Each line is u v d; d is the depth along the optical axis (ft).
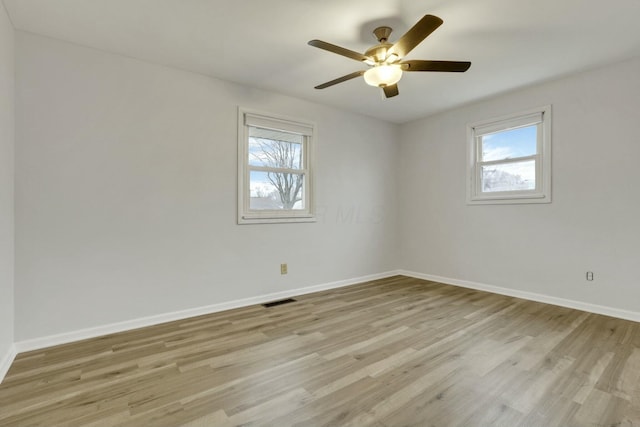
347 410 5.41
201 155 10.55
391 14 7.34
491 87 11.69
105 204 8.92
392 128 16.40
